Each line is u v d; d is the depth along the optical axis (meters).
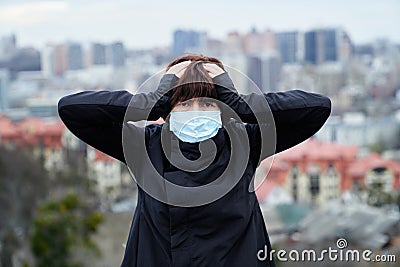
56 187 27.09
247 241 2.33
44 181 27.00
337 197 29.77
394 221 13.81
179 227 2.29
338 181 31.81
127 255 2.39
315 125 2.43
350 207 20.36
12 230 23.03
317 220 16.39
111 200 23.67
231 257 2.32
